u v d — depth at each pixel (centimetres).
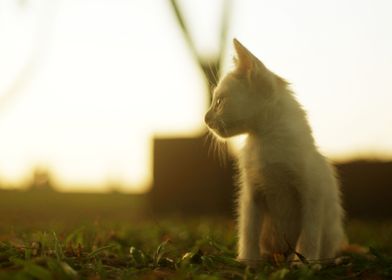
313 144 104
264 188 104
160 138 226
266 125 104
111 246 105
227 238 124
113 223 147
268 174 103
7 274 84
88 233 121
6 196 305
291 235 105
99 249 99
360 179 239
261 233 108
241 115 105
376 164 239
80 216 188
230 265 98
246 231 105
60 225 144
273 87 104
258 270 95
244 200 106
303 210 102
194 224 169
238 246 111
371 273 97
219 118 106
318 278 92
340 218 109
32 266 86
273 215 105
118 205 293
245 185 106
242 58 106
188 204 221
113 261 99
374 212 238
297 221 104
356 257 104
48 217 201
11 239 117
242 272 94
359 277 95
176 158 223
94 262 96
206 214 218
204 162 219
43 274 85
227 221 181
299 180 102
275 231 106
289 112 104
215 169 217
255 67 104
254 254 105
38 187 330
